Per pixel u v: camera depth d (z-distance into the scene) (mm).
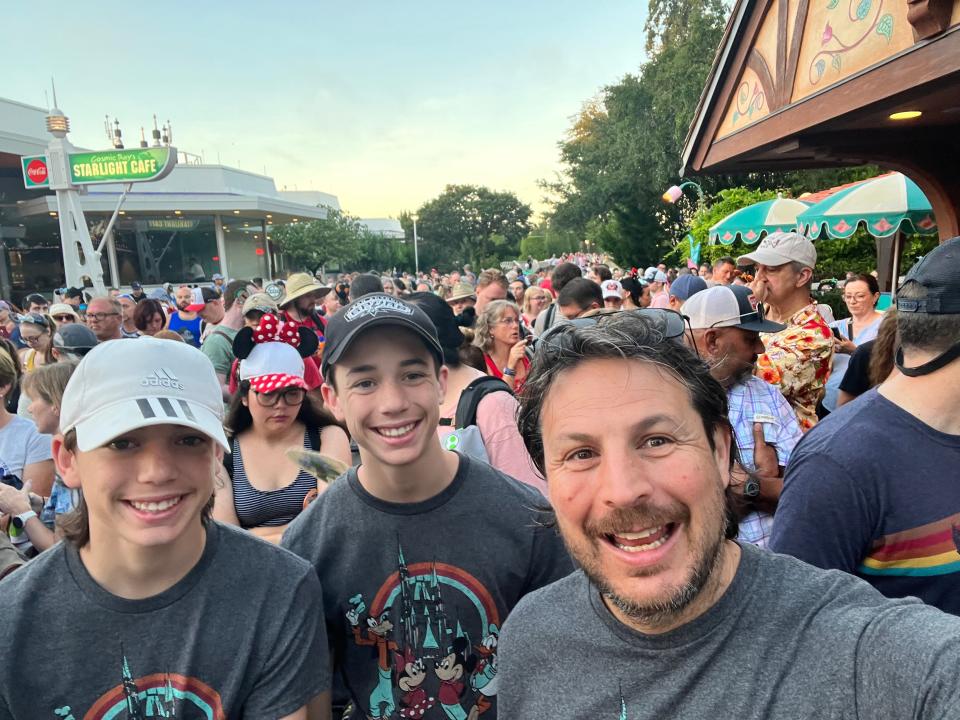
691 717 909
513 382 4008
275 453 2543
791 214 8859
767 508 2211
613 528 946
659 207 27500
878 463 1326
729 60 5590
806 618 907
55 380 2912
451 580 1600
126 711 1286
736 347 2416
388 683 1622
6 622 1244
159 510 1262
